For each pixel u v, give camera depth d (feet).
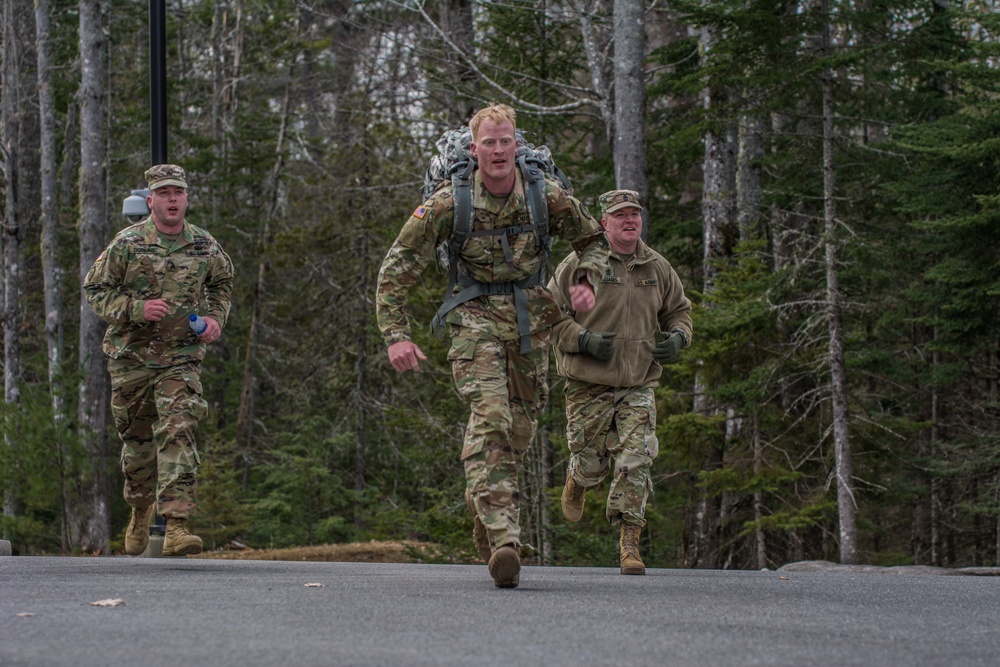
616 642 17.94
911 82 102.78
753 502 97.60
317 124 205.77
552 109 91.91
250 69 198.29
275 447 174.19
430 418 98.32
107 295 34.68
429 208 27.45
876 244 85.66
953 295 98.89
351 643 17.40
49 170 125.29
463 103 105.70
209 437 129.70
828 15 81.71
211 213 179.73
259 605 22.44
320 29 189.47
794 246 101.14
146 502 37.55
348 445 149.59
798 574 37.73
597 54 92.02
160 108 62.75
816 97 86.07
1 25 151.12
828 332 91.15
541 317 28.07
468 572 35.45
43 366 110.83
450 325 27.99
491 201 27.43
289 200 189.16
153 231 35.09
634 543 35.86
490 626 19.51
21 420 86.07
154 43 62.75
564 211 28.22
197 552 34.09
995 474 111.86
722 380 90.58
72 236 166.09
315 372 158.10
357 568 37.40
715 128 84.94
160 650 16.60
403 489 148.97
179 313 35.01
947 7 95.45
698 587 28.73
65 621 19.75
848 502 81.46
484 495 26.61
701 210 121.39
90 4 113.70
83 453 87.35
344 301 152.66
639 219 36.45
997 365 125.08
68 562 36.50
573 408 37.19
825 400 89.61
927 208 96.02
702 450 94.07
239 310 187.32
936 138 90.74
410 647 17.08
